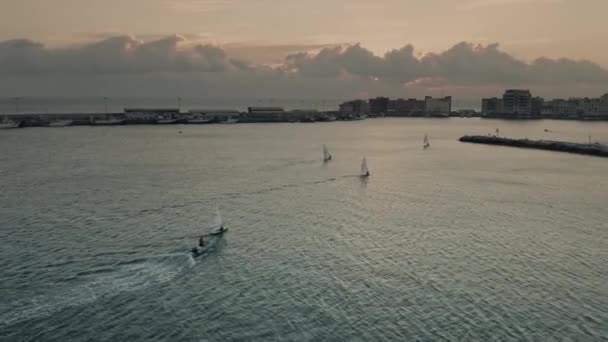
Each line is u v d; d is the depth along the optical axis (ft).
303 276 190.90
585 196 338.54
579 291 180.14
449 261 207.92
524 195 341.21
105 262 201.16
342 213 285.64
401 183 386.73
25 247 217.56
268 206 301.02
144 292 175.73
